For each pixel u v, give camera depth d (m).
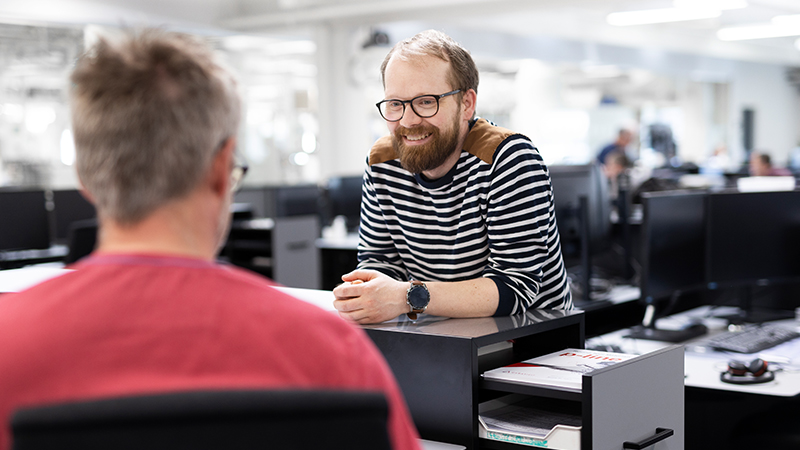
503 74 12.75
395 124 1.42
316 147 8.49
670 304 3.07
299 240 5.62
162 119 0.65
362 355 0.68
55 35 6.62
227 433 0.55
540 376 1.22
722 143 14.51
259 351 0.63
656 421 1.30
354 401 0.58
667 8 8.77
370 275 1.38
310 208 6.11
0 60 6.45
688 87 14.59
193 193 0.68
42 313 0.61
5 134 6.51
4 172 6.52
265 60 9.07
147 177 0.65
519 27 9.87
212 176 0.70
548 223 1.44
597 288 3.14
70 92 0.69
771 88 15.44
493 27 9.62
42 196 4.57
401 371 1.28
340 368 0.65
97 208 0.68
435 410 1.25
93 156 0.65
